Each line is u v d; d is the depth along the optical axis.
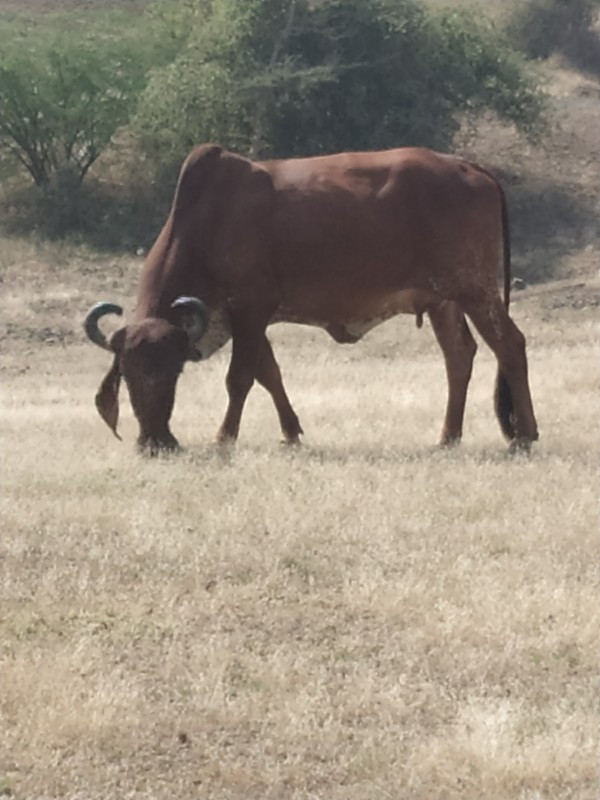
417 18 35.56
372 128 35.56
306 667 7.54
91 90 34.84
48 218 34.47
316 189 13.12
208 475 11.45
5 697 7.04
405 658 7.66
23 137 35.38
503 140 39.03
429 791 6.28
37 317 27.55
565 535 9.59
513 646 7.71
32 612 8.31
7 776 6.42
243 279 13.09
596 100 43.25
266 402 16.62
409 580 8.68
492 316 13.23
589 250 33.62
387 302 13.30
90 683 7.24
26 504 10.58
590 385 17.72
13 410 17.56
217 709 7.02
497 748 6.49
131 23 40.00
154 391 12.55
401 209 13.08
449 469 11.59
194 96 34.62
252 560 9.20
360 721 6.96
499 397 13.35
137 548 9.45
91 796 6.30
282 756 6.62
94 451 12.97
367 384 18.70
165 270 13.16
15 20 41.59
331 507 10.24
